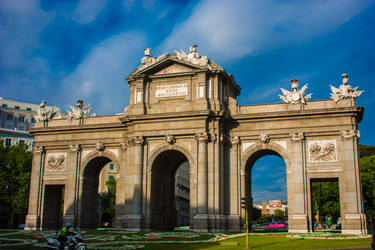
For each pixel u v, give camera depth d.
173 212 63.75
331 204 90.38
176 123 55.84
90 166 64.25
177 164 64.62
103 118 64.31
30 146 124.38
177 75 57.28
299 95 55.31
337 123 53.03
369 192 78.81
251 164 59.81
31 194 64.06
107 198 110.38
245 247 33.81
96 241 39.12
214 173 53.75
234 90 63.75
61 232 29.97
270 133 55.34
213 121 55.03
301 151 53.69
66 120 65.75
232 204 55.19
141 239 41.19
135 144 56.84
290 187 53.47
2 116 138.25
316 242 37.41
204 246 34.88
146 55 60.22
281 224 89.94
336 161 52.50
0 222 97.81
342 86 54.06
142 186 55.94
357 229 49.62
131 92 60.09
